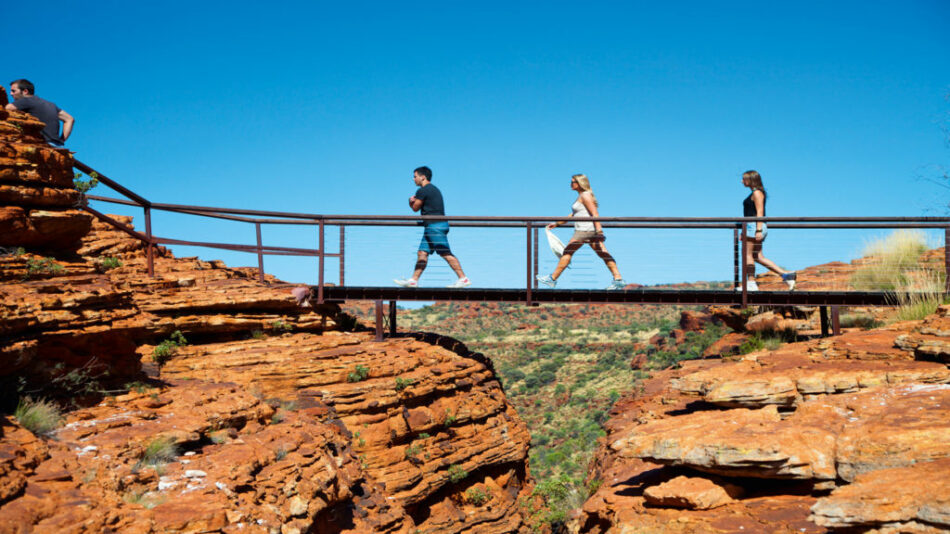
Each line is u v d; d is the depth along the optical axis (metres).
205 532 5.34
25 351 6.32
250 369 11.46
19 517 4.38
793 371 8.74
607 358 46.84
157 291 12.12
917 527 4.76
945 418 6.21
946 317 8.77
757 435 6.60
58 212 8.44
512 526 13.86
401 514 10.23
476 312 66.25
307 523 7.14
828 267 15.89
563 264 13.32
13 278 7.60
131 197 12.12
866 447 6.00
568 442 31.80
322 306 14.38
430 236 13.88
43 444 5.64
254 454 7.23
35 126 8.67
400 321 64.38
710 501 6.39
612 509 7.16
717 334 29.38
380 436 11.73
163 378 9.56
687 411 10.18
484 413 14.56
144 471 5.98
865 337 9.67
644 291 13.27
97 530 4.66
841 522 5.09
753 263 13.20
